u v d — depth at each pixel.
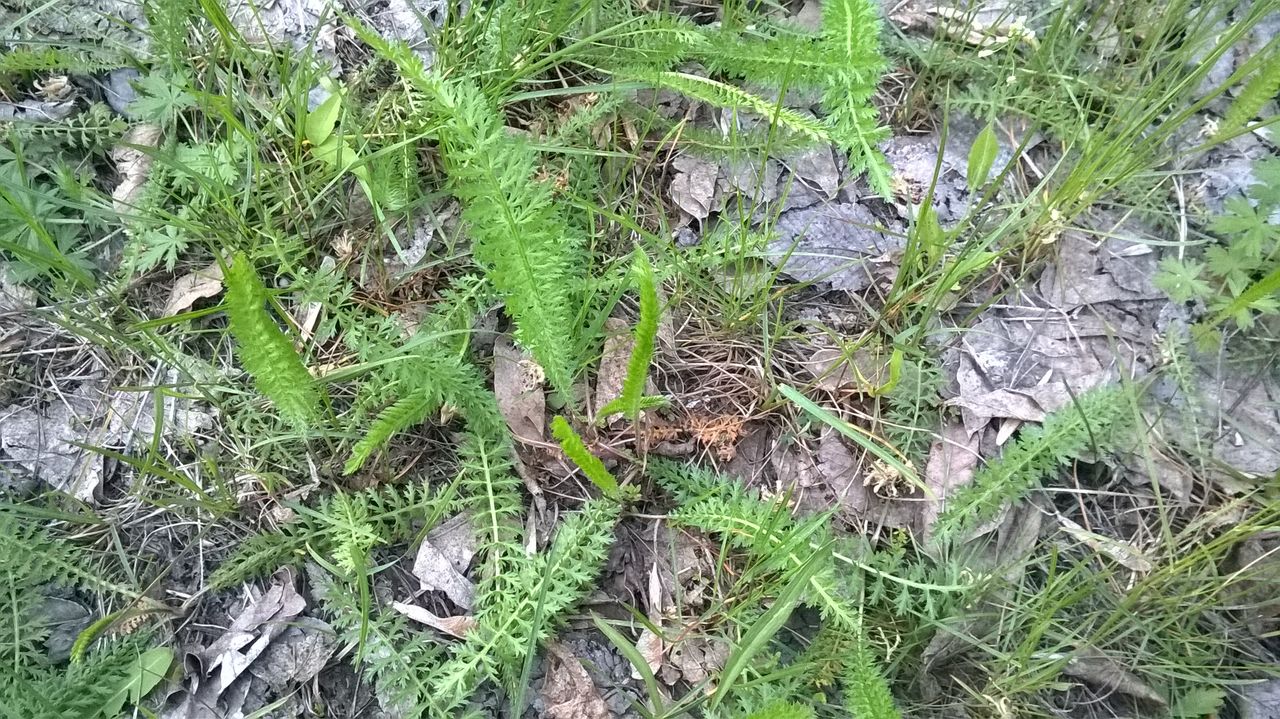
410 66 1.14
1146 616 1.39
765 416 1.51
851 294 1.59
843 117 1.53
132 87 1.55
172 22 1.39
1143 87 1.67
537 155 1.51
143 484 1.38
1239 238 1.57
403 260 1.50
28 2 1.58
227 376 1.45
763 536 1.30
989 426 1.51
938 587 1.31
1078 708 1.38
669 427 1.46
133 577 1.32
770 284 1.44
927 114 1.73
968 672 1.38
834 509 1.31
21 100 1.54
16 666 1.23
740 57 1.57
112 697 1.25
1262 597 1.39
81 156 1.54
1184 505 1.46
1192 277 1.52
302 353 1.45
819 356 1.55
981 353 1.55
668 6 1.71
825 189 1.65
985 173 1.39
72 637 1.31
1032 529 1.46
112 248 1.50
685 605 1.39
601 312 1.39
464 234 1.54
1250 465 1.48
